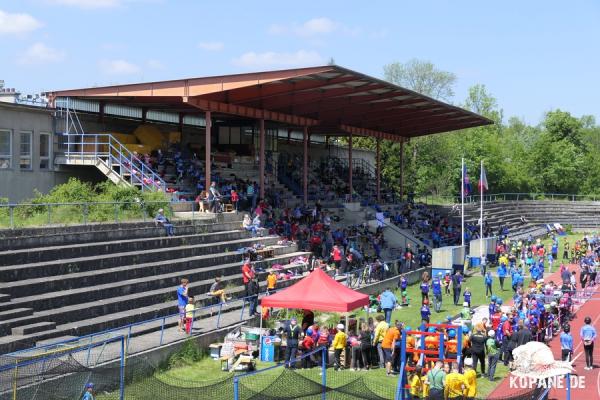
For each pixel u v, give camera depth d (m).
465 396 19.94
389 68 114.25
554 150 115.50
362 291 39.41
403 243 55.34
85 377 17.05
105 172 40.62
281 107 47.03
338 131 65.69
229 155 52.31
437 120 63.59
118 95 41.81
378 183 67.44
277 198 49.84
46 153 40.53
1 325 22.11
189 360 24.42
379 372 25.38
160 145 48.38
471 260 56.16
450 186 104.88
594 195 110.81
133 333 24.94
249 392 18.45
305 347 25.77
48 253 27.45
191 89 40.41
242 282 34.53
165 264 31.56
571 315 38.62
